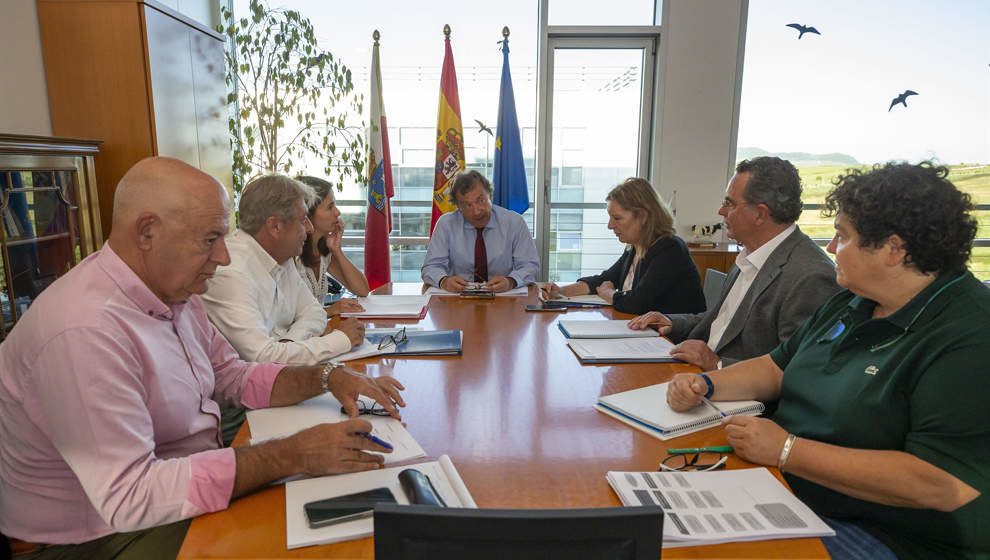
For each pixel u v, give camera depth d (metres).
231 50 4.45
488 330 2.04
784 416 1.28
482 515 0.60
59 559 1.10
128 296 1.09
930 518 1.00
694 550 0.81
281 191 1.81
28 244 2.19
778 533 0.83
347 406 1.27
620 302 2.38
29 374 1.01
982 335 0.97
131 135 2.84
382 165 4.21
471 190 2.97
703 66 4.40
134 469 0.95
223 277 1.67
